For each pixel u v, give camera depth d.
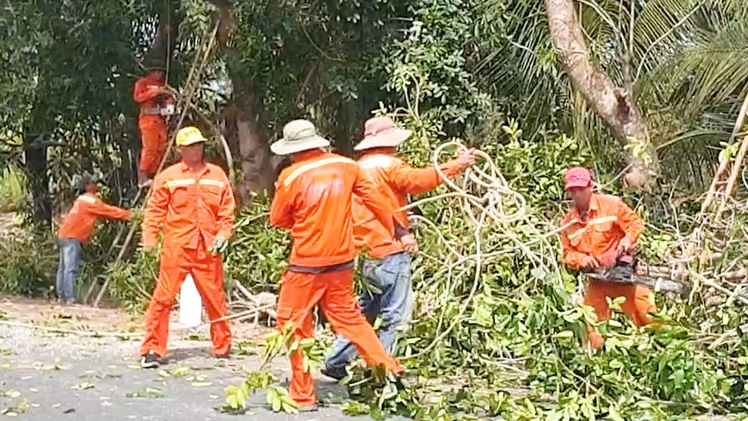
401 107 13.17
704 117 12.34
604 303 7.95
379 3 13.23
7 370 7.78
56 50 13.59
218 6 13.24
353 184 6.78
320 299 6.66
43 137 15.72
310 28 13.52
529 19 13.33
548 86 13.09
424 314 7.99
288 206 6.59
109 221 15.20
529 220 8.38
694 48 12.12
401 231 7.38
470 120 13.11
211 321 8.57
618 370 6.80
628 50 11.67
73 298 13.39
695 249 8.80
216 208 8.41
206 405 6.78
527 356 7.15
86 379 7.54
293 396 6.73
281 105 14.05
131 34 14.12
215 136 14.81
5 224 18.98
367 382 6.90
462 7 13.32
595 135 12.16
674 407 6.79
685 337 6.90
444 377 7.63
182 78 14.93
